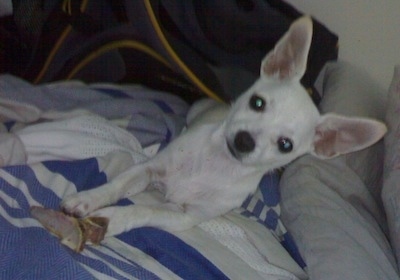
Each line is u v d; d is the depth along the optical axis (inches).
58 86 31.4
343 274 23.1
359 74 33.3
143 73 33.3
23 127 27.4
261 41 30.9
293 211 26.5
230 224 25.8
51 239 20.7
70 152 26.0
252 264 24.3
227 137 25.4
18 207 22.4
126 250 22.7
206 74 31.0
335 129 26.0
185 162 26.6
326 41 31.5
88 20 31.8
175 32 30.8
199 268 23.3
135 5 30.0
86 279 19.4
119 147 27.1
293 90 25.3
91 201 23.2
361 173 29.7
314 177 27.2
